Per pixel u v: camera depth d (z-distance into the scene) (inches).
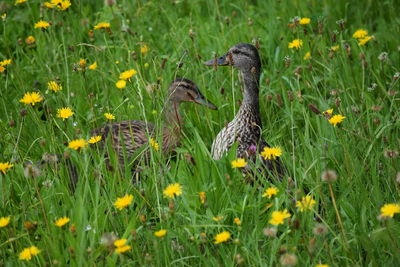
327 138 435.8
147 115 489.7
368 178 392.8
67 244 330.3
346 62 519.8
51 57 569.0
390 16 612.1
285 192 359.3
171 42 571.2
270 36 569.9
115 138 450.9
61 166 386.6
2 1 618.8
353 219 364.2
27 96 398.0
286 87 530.6
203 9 648.4
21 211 369.1
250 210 354.3
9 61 469.4
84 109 491.5
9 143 438.6
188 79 481.1
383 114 474.6
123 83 421.4
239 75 462.6
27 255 307.0
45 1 603.8
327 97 511.5
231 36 580.4
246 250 314.3
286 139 463.5
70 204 362.6
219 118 489.7
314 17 559.5
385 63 537.3
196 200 361.1
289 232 331.9
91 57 557.9
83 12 623.2
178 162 406.9
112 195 362.0
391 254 324.8
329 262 323.0
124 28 558.9
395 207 308.0
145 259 314.8
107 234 307.1
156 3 626.2
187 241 335.9
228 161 369.4
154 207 371.2
